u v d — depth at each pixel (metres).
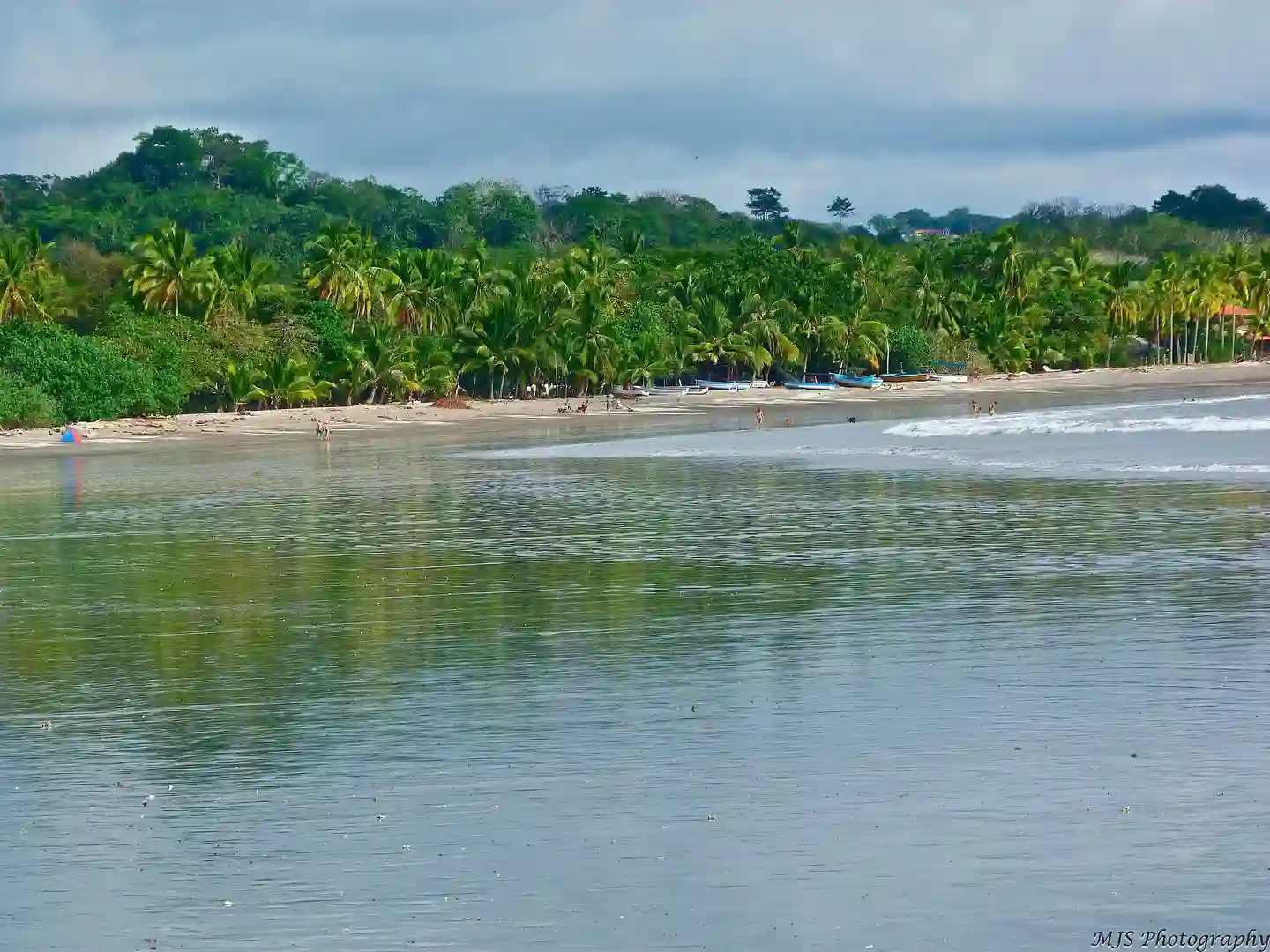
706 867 22.56
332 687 35.53
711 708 32.41
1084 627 40.94
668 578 52.47
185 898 21.77
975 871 22.09
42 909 21.50
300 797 26.50
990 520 68.06
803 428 153.25
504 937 20.25
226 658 39.44
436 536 67.50
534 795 26.28
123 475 110.88
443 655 39.19
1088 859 22.36
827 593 48.19
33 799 26.72
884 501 78.50
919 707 31.97
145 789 27.22
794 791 26.11
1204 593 46.16
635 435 147.38
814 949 19.67
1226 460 97.25
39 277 178.62
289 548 64.12
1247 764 26.83
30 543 68.50
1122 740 28.73
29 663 39.34
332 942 20.19
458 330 199.38
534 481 97.62
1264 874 21.59
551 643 40.47
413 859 23.19
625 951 19.77
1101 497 76.88
